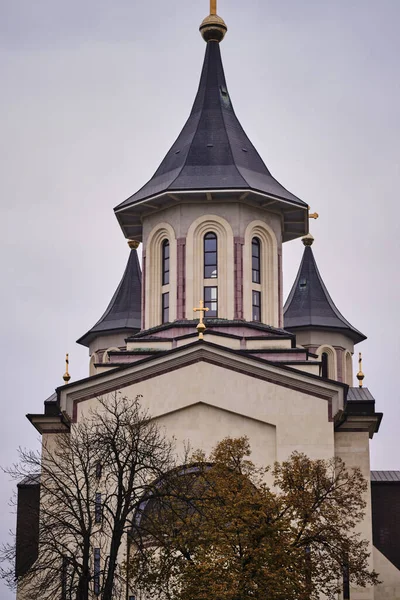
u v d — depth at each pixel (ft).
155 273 195.31
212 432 171.32
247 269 190.49
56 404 191.72
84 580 145.07
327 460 164.86
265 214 195.42
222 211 191.83
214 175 191.52
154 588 147.95
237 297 188.44
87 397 174.09
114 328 238.27
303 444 169.58
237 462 149.69
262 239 194.90
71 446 164.04
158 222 195.93
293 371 171.32
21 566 164.76
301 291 244.22
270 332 188.96
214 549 138.31
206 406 172.24
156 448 160.25
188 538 142.31
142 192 196.24
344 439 177.58
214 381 172.24
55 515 151.53
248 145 201.05
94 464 156.46
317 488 148.97
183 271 190.08
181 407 171.63
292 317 240.53
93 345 243.40
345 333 241.76
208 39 210.18
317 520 148.66
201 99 205.67
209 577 135.23
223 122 201.36
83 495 165.48
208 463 161.58
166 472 154.61
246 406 171.12
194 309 177.06
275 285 194.39
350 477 158.40
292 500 145.07
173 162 198.59
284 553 138.00
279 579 135.95
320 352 239.09
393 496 198.59
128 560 146.92
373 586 172.35
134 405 170.81
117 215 200.54
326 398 171.01
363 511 173.47
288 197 194.18
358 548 157.48
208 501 144.66
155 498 149.48
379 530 196.95
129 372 173.68
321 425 170.09
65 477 161.07
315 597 148.97
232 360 172.35
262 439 170.71
